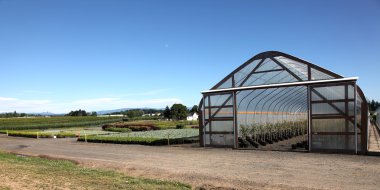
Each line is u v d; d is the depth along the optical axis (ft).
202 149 59.16
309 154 48.49
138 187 27.86
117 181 30.32
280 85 54.70
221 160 45.24
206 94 64.13
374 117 196.65
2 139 104.83
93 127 204.44
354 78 47.47
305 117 114.32
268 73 57.16
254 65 59.06
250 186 29.91
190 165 41.93
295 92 69.41
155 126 151.02
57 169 36.55
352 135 47.83
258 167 39.11
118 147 67.41
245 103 65.36
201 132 64.39
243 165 40.78
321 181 31.12
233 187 29.60
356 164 39.17
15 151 66.23
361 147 47.21
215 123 62.64
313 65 51.93
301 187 29.01
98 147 69.10
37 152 63.10
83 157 53.06
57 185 27.37
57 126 199.11
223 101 61.82
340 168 37.01
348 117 48.24
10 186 26.25
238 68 60.85
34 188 26.05
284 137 82.48
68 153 59.72
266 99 71.05
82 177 31.58
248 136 65.21
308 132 51.72
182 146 65.21
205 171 37.58
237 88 59.52
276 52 56.29
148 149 61.57
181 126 156.56
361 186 28.89
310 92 52.06
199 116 64.85
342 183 30.12
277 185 29.96
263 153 51.11
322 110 50.67
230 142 60.44
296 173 35.06
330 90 50.03
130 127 146.51
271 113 81.10
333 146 49.47
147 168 40.52
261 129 71.36
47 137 108.58
